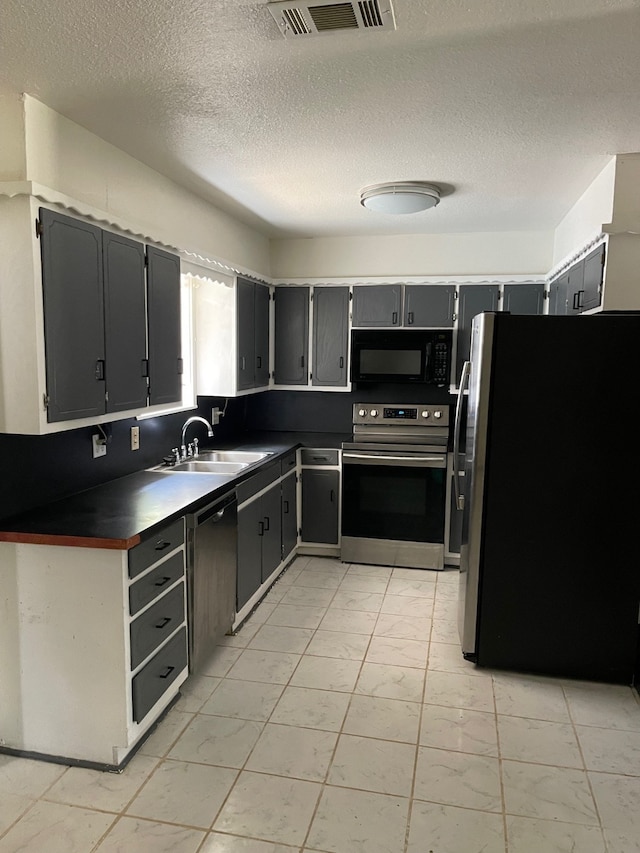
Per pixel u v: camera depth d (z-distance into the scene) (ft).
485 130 8.07
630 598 9.09
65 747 7.31
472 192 11.07
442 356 14.24
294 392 16.22
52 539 6.93
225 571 9.89
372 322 14.82
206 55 6.00
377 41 5.73
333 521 14.57
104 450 9.71
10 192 6.61
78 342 7.48
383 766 7.23
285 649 10.09
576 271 11.25
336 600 12.12
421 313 14.61
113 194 8.55
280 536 13.12
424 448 14.20
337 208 12.23
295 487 14.32
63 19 5.33
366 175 10.03
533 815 6.46
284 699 8.64
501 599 9.41
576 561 9.16
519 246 14.48
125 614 6.99
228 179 10.22
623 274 9.20
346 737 7.78
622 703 8.70
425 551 13.89
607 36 5.68
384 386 15.72
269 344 15.24
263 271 15.10
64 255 7.18
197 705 8.47
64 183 7.49
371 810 6.52
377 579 13.30
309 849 6.00
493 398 9.12
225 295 12.83
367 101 7.12
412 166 9.57
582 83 6.66
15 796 6.75
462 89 6.82
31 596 7.17
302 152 8.93
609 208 9.36
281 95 6.97
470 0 5.06
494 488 9.25
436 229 14.24
